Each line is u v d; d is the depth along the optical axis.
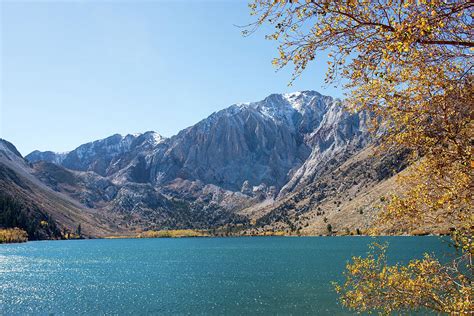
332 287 80.19
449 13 7.73
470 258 11.60
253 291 80.56
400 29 7.74
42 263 163.38
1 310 66.88
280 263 138.88
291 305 64.00
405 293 13.07
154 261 169.50
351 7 8.47
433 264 12.66
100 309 67.06
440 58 9.49
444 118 10.38
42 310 66.75
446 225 11.50
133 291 86.19
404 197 11.85
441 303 12.36
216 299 73.44
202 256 193.62
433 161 11.09
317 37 9.02
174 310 65.00
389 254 127.38
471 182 10.58
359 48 8.98
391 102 10.76
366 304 14.05
